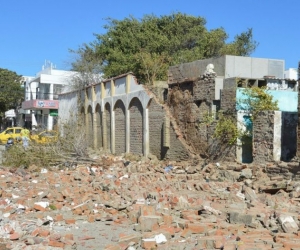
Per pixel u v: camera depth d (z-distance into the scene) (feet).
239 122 69.15
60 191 50.11
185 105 80.59
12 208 41.37
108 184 54.03
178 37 147.43
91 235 33.42
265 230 32.07
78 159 79.46
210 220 35.27
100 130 112.57
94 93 116.06
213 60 78.54
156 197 45.21
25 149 77.00
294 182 50.88
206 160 73.20
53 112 188.03
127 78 97.55
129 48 145.38
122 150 100.42
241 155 69.36
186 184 54.70
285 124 64.03
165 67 127.03
